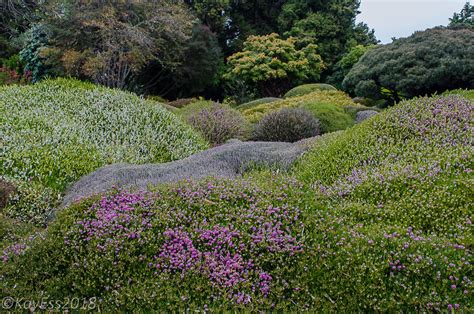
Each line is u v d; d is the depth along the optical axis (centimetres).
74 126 1093
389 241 450
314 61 2923
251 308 388
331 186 689
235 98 3003
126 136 1124
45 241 489
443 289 386
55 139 972
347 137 849
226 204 535
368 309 387
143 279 434
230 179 611
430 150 717
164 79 3000
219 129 1426
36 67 2372
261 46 2731
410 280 404
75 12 2084
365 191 627
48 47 2209
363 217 554
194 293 411
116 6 2180
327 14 3341
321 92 2211
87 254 466
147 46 2312
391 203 575
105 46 2222
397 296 386
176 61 2797
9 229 608
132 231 480
